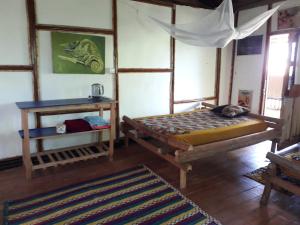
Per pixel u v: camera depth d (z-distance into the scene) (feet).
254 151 13.39
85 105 10.72
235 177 10.41
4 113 10.94
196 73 17.04
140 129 12.15
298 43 14.53
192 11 15.89
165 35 15.07
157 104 15.60
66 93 12.28
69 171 10.82
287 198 8.87
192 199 8.71
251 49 17.20
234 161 12.07
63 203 8.30
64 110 12.38
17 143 11.38
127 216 7.66
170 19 15.06
